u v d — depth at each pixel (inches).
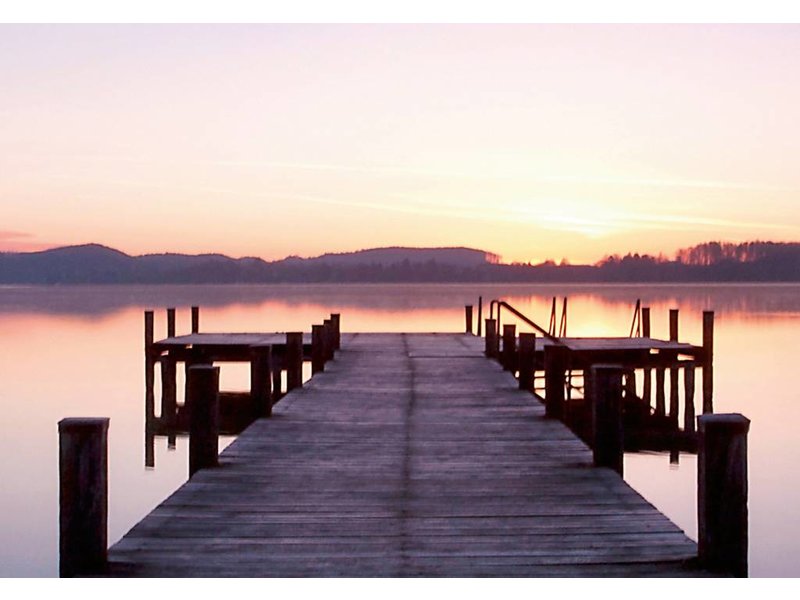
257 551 224.4
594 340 753.0
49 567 492.1
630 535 237.3
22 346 1754.4
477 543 230.8
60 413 1008.2
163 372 748.6
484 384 557.0
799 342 1770.4
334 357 725.9
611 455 322.0
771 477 697.0
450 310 2908.5
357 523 248.5
